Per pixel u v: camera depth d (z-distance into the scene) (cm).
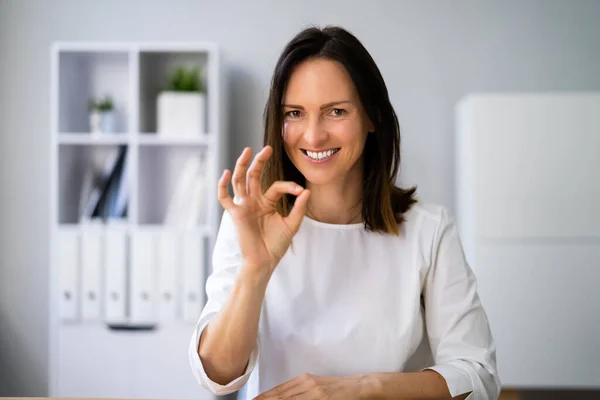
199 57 325
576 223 283
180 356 285
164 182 329
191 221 297
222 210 311
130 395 286
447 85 329
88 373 286
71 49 292
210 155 304
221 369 97
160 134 299
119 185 303
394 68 331
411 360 120
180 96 300
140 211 304
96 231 285
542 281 284
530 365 282
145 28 335
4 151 336
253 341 97
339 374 112
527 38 328
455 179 329
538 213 284
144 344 286
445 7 330
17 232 335
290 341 112
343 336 111
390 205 114
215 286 110
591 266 282
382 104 108
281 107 104
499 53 329
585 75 326
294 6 332
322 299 113
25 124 336
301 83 101
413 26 330
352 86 102
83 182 324
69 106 310
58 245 287
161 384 286
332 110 103
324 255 115
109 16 335
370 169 115
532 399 317
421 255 114
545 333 282
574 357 281
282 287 113
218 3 333
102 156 325
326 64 101
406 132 330
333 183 115
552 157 284
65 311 285
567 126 284
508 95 286
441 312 113
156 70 325
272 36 332
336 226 116
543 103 285
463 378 102
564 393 316
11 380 333
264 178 112
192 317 284
